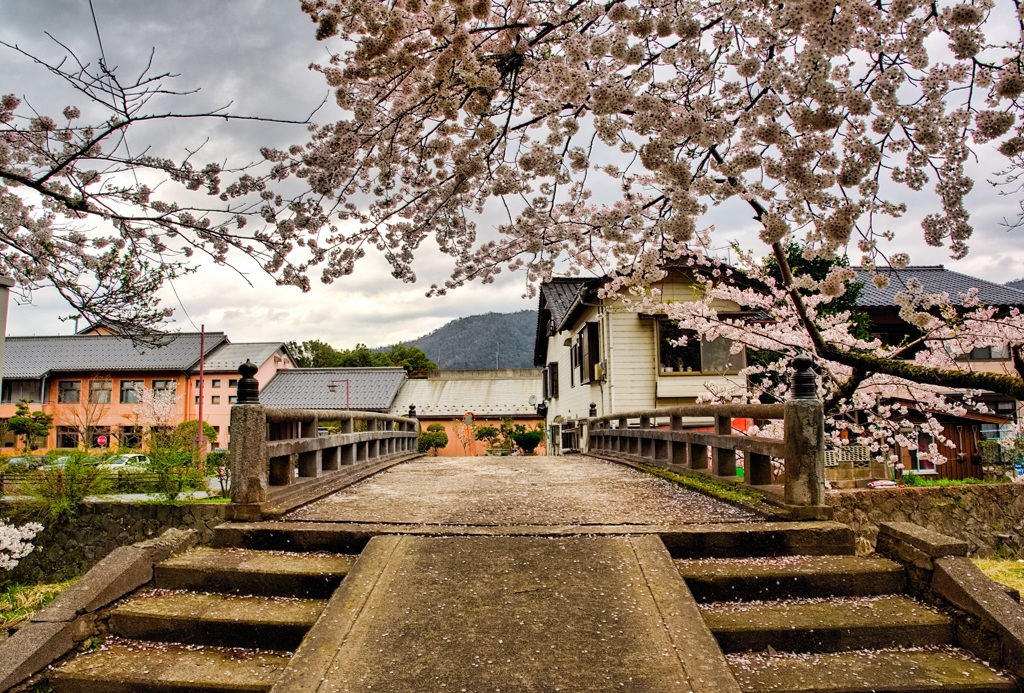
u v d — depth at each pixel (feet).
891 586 13.00
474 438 90.58
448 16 10.80
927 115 9.30
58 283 17.22
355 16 11.03
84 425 67.41
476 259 20.39
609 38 9.32
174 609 12.32
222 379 94.43
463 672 9.50
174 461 33.40
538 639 10.27
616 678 9.31
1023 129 9.81
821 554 14.28
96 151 15.71
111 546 31.30
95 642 11.85
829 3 7.55
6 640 10.93
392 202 17.66
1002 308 49.65
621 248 13.85
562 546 13.66
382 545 13.84
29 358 94.43
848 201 9.52
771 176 9.48
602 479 27.45
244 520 16.47
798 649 11.19
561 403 69.10
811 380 16.37
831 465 33.88
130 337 19.02
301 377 104.58
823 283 11.19
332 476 24.23
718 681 9.23
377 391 100.32
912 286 12.40
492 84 10.93
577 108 11.23
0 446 66.39
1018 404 45.24
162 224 14.99
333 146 14.21
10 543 23.18
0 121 15.02
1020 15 9.05
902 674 10.32
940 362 26.66
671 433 26.99
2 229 16.71
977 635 11.10
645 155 8.89
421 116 13.47
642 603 11.31
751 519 16.31
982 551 28.81
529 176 15.01
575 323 57.67
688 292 46.42
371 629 10.63
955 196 10.34
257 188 15.99
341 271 18.12
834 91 8.10
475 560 13.07
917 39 9.04
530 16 11.28
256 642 11.65
